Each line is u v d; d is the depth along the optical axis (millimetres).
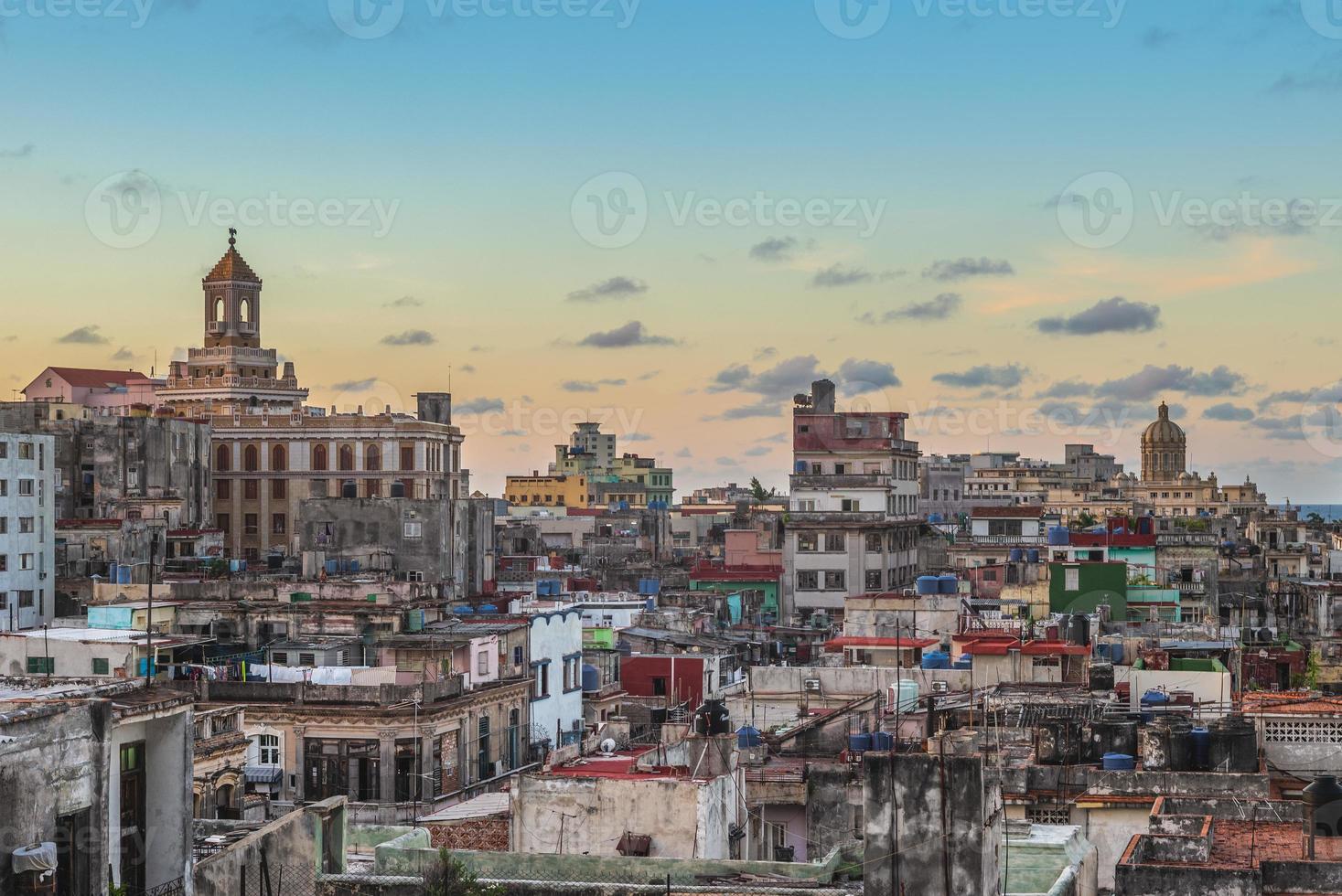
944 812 42531
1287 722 71000
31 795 38812
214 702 105812
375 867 54500
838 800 65312
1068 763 70125
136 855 46625
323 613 121000
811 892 49688
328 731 104500
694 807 61906
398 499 177000
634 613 161875
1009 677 99375
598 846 62281
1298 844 55969
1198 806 62469
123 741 46375
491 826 66938
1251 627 144125
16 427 199750
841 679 100938
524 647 121125
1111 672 91688
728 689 117750
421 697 106500
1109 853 65875
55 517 184000
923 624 124188
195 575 147500
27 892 37656
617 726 90375
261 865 49938
